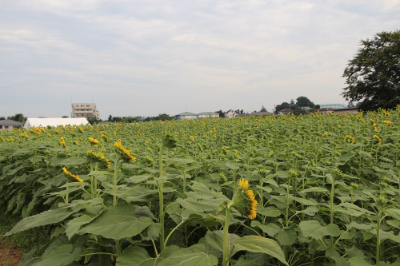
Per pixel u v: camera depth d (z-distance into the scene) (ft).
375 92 121.29
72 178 9.07
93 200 7.02
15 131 37.63
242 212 5.60
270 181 9.85
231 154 15.35
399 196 10.67
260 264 7.73
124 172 11.25
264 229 8.19
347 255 8.15
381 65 116.78
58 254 6.81
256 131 30.86
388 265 6.76
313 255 8.68
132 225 6.11
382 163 15.08
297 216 10.70
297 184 12.69
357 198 9.79
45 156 17.06
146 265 6.10
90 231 5.84
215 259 5.48
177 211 8.70
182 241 9.78
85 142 19.11
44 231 14.80
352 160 15.74
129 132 38.32
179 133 35.09
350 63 126.41
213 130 32.22
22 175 16.76
